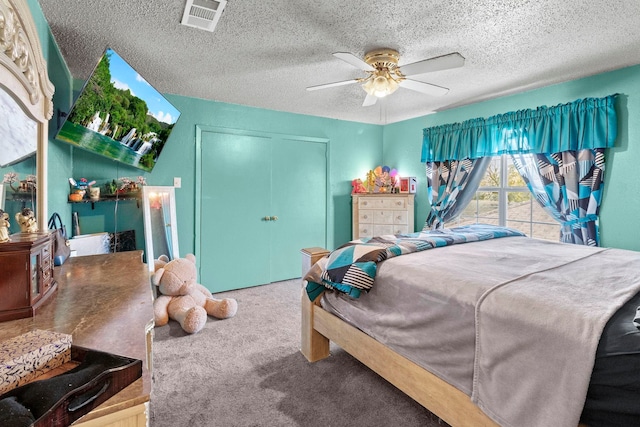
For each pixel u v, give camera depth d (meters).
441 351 1.47
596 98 2.88
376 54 2.40
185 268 3.13
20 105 1.31
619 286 1.37
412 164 4.67
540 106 3.24
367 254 1.97
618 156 2.83
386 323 1.74
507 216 3.81
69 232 2.80
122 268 1.65
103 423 0.65
